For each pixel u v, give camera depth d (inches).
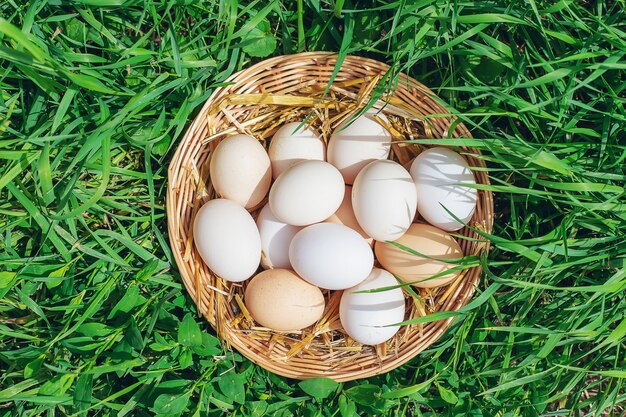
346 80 26.0
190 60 25.3
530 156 24.0
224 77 25.9
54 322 26.1
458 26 25.5
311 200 24.4
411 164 25.9
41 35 24.2
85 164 24.3
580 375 25.8
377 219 24.5
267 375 26.6
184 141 25.0
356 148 25.5
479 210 25.7
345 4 26.1
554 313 26.6
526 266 25.9
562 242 24.2
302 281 25.2
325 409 26.0
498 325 27.2
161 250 26.5
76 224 26.1
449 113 25.0
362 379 26.9
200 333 24.8
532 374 25.9
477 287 25.4
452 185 24.6
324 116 26.3
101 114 24.4
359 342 25.9
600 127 25.7
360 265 24.5
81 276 26.4
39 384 25.2
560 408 26.8
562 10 25.4
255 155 25.2
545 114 24.6
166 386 25.1
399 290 25.4
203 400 25.4
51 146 24.5
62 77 23.7
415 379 26.7
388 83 25.5
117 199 26.4
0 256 25.1
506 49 24.6
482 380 26.8
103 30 24.3
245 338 25.6
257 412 25.6
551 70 24.5
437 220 25.2
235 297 26.0
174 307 27.1
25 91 25.7
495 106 24.8
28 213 25.0
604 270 26.6
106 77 25.2
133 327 24.6
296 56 25.4
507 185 23.7
